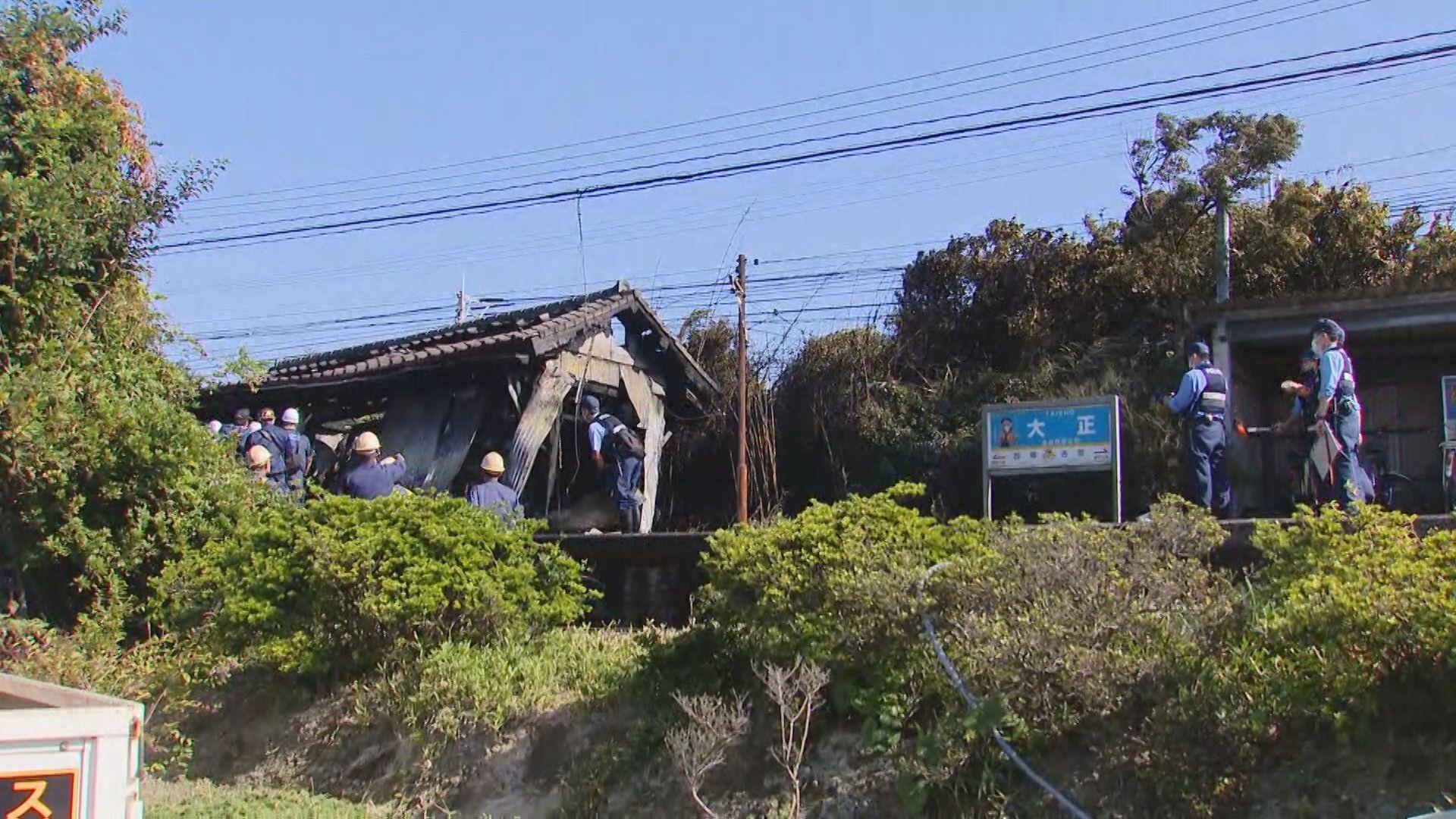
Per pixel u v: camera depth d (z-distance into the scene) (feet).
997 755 23.35
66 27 39.50
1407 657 20.26
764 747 26.32
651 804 26.35
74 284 38.17
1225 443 38.06
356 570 31.50
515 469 55.06
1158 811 21.83
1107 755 22.57
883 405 59.77
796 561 26.35
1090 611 23.18
